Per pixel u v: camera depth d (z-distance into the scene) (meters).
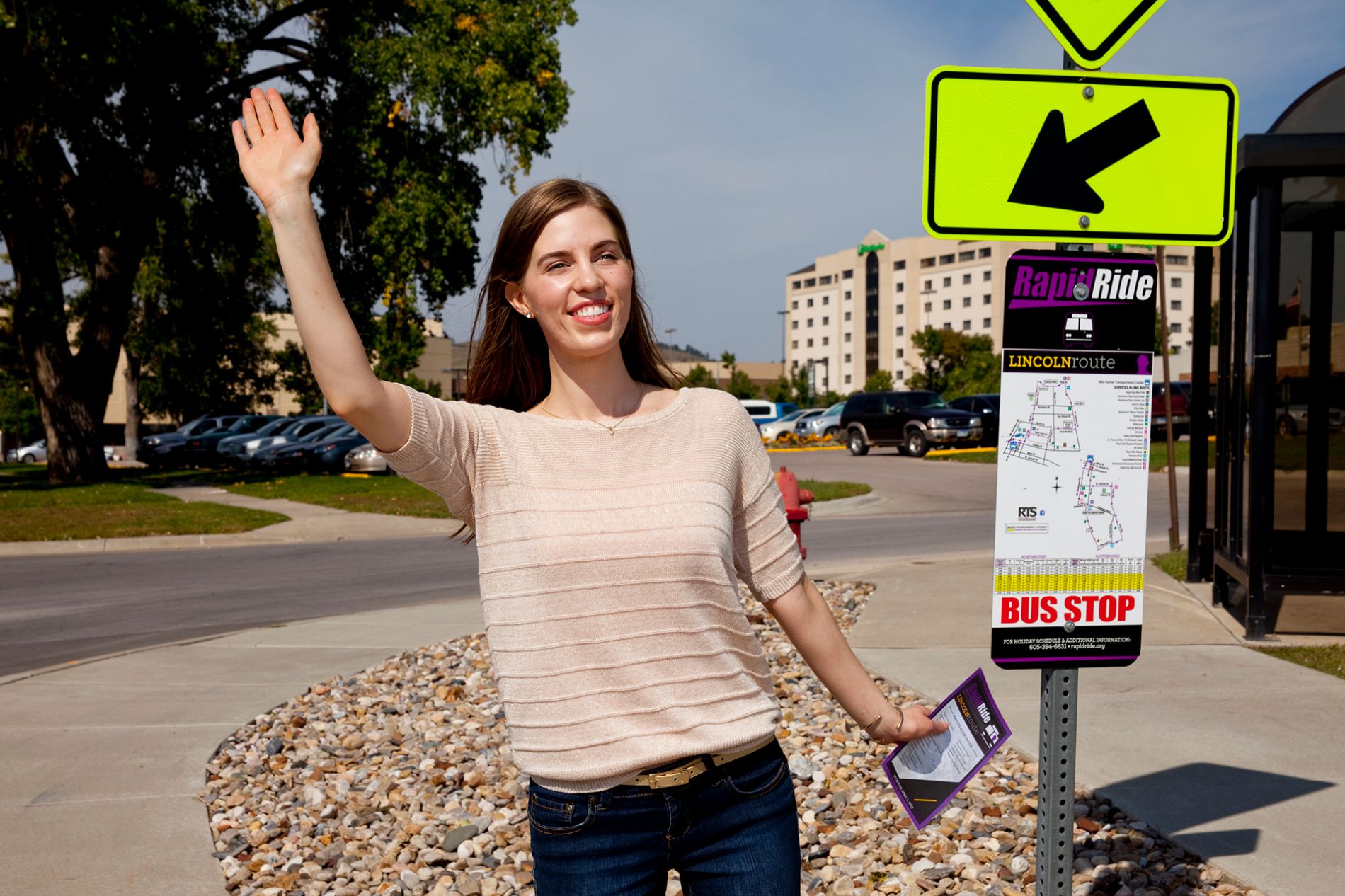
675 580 1.73
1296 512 7.77
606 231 1.88
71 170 25.27
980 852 3.61
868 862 3.59
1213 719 4.82
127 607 9.54
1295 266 7.68
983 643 6.60
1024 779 4.27
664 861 1.80
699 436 1.85
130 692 6.06
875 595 8.38
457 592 10.06
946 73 2.26
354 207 25.14
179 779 4.50
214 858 3.69
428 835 4.00
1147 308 2.21
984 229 2.28
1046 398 2.19
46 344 25.62
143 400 57.47
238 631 8.20
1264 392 6.34
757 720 1.80
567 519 1.74
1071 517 2.21
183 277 29.30
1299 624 6.73
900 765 2.13
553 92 23.27
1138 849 3.54
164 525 15.91
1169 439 10.43
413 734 5.32
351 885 3.57
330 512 18.17
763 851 1.79
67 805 4.18
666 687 1.73
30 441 68.31
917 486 20.38
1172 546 10.34
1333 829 3.60
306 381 58.44
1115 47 2.34
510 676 1.75
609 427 1.83
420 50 22.48
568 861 1.76
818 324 142.25
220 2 24.64
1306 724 4.73
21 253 24.81
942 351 79.19
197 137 25.17
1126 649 2.22
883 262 130.38
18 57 21.94
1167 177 2.33
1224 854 3.43
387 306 24.08
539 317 1.89
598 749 1.72
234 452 36.75
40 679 6.39
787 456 32.47
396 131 23.89
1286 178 6.48
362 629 7.96
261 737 5.22
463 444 1.78
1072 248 2.36
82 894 3.38
